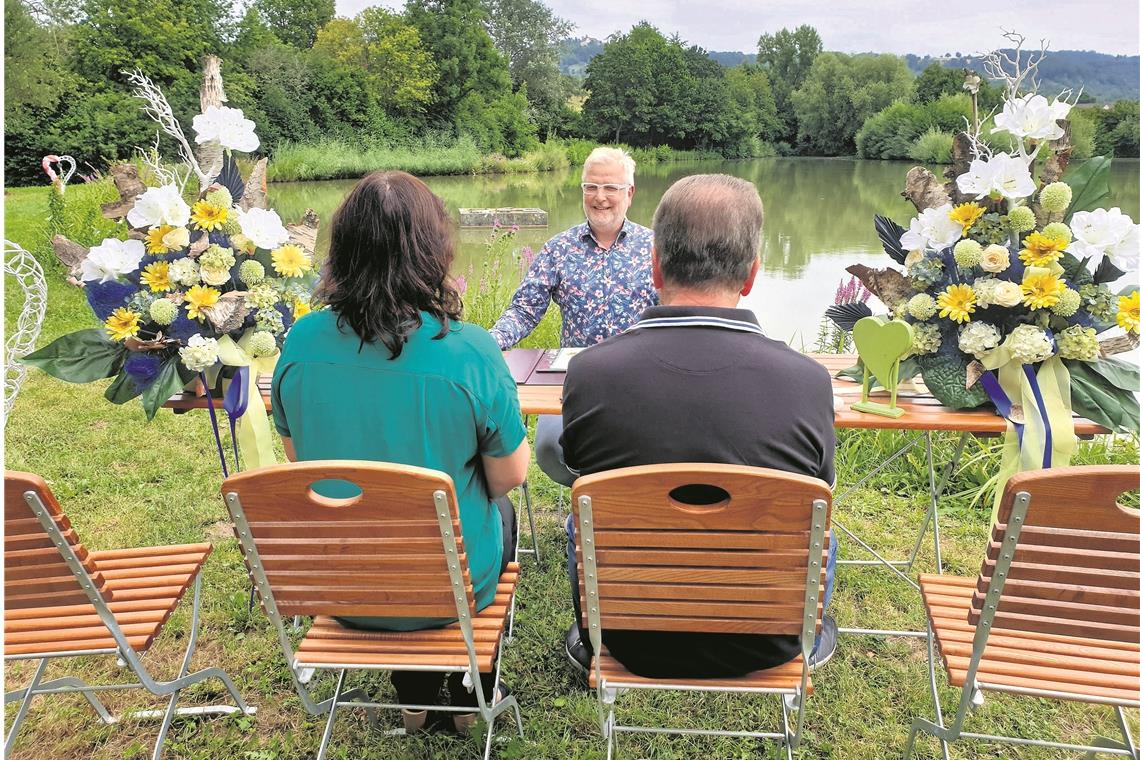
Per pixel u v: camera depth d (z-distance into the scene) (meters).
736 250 1.41
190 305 2.03
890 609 2.52
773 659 1.48
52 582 1.45
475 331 1.54
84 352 2.12
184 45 33.16
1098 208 1.94
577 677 2.19
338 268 1.46
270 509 1.33
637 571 1.33
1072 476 1.17
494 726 1.99
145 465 3.59
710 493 1.48
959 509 3.14
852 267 2.08
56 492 3.30
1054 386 1.90
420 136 39.47
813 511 1.23
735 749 1.94
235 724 2.03
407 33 40.94
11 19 19.31
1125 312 1.82
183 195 2.18
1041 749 1.95
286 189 24.33
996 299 1.86
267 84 33.22
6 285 6.74
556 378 2.27
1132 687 1.42
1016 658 1.51
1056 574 1.27
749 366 1.33
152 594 1.75
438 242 1.47
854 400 2.10
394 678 1.83
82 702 2.11
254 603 2.52
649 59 54.34
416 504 1.30
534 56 52.06
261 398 2.19
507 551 1.90
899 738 1.98
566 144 47.69
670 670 1.50
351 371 1.48
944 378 1.96
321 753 1.66
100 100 25.00
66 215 8.21
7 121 20.95
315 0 47.25
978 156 2.02
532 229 14.09
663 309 1.41
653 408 1.33
